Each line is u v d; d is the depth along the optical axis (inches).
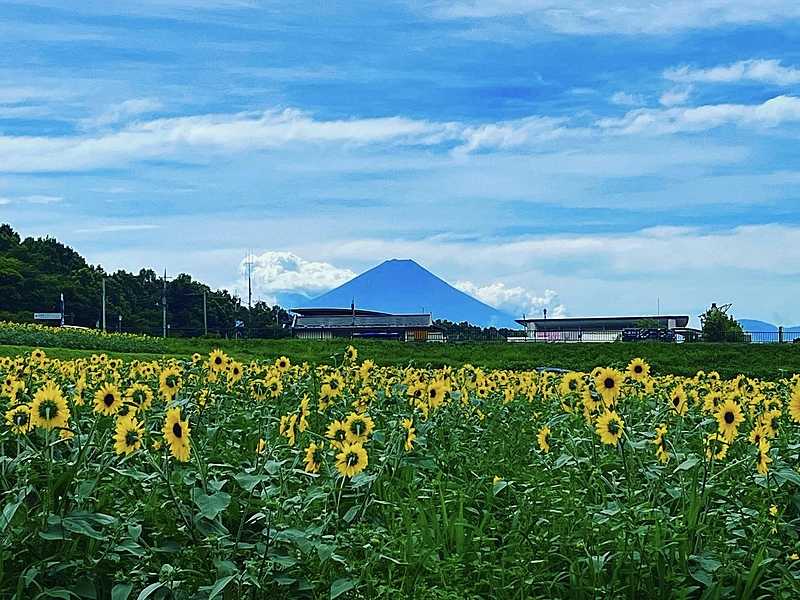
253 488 210.2
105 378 459.2
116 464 234.4
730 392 394.0
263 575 183.9
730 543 211.9
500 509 254.4
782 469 241.6
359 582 193.2
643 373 303.0
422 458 263.1
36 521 185.6
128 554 193.3
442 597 185.3
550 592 198.4
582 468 277.0
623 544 203.9
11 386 253.9
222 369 358.0
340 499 248.1
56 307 3651.6
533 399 447.5
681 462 252.4
